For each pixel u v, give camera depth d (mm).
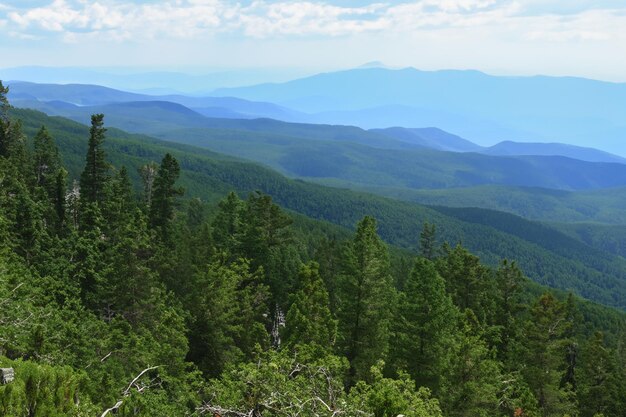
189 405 26172
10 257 37656
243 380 21500
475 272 60219
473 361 36875
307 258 86438
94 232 45312
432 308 36344
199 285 42250
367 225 52938
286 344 37188
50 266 40562
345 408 19516
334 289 61562
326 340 38656
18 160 71938
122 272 39469
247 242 55781
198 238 58312
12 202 53281
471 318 51250
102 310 40438
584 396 51219
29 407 15734
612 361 52031
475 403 34750
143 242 42312
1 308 25375
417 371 36531
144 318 39562
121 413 18656
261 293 50156
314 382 22828
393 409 16656
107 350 28219
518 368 49062
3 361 17516
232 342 42000
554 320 46531
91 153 66188
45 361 21625
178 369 28953
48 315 26844
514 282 60438
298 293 42844
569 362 56750
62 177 65312
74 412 16375
